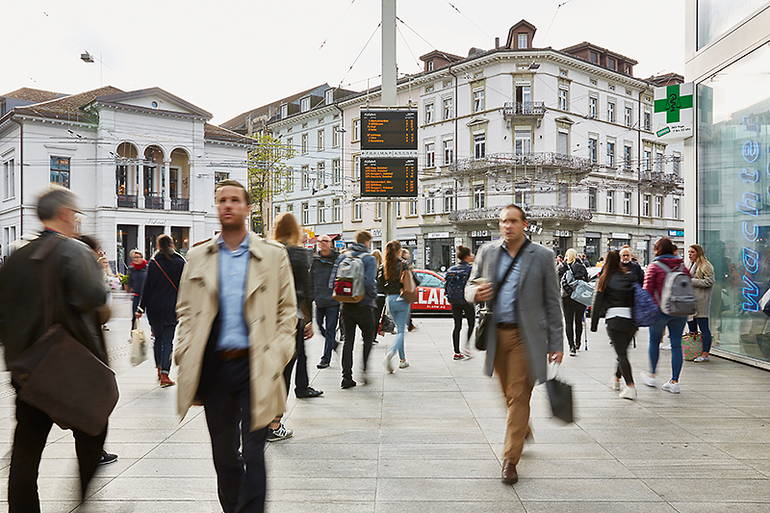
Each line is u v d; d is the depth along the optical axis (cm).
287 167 4897
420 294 1811
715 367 920
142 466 462
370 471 451
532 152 4038
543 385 766
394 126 1401
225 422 335
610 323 708
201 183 4419
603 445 518
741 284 964
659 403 676
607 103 4522
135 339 624
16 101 4412
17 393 326
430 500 396
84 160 4019
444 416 614
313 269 895
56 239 336
